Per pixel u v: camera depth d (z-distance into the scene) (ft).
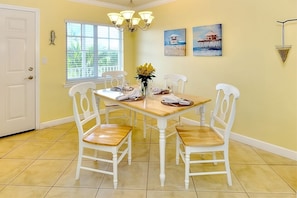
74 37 14.24
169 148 10.43
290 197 6.82
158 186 7.41
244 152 9.91
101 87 15.84
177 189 7.25
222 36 11.25
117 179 7.64
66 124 13.83
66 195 6.93
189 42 13.03
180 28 13.43
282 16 8.98
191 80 13.16
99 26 15.43
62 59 13.58
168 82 11.38
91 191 7.14
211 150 7.20
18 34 11.59
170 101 8.14
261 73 9.91
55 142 11.02
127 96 8.71
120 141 7.38
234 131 11.25
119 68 16.98
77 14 13.97
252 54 10.15
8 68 11.47
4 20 11.06
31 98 12.48
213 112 8.54
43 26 12.50
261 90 10.00
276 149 9.68
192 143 7.11
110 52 16.33
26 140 11.24
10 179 7.76
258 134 10.30
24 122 12.33
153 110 7.36
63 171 8.34
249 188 7.28
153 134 12.20
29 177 7.90
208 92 12.30
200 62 12.55
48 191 7.12
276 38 9.25
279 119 9.50
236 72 10.88
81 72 14.88
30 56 12.18
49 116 13.33
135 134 12.19
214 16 11.52
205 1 11.86
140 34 16.51
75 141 11.18
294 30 8.68
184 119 13.92
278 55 9.26
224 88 7.93
